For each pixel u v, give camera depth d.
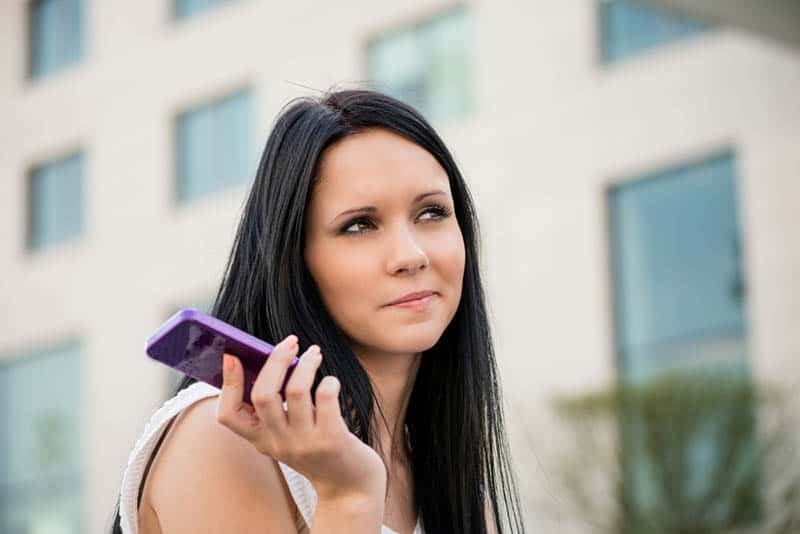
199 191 18.97
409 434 2.19
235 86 18.67
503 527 2.23
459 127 16.23
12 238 20.84
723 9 10.94
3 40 21.42
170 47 19.53
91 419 19.61
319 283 1.92
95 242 19.98
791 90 13.77
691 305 14.26
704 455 12.49
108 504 19.05
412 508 2.18
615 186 15.09
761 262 13.71
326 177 1.91
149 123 19.59
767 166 13.84
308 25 17.78
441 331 1.93
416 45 16.77
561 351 15.08
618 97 15.14
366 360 2.04
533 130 15.70
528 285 15.45
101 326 19.75
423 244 1.92
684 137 14.57
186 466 1.79
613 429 12.77
